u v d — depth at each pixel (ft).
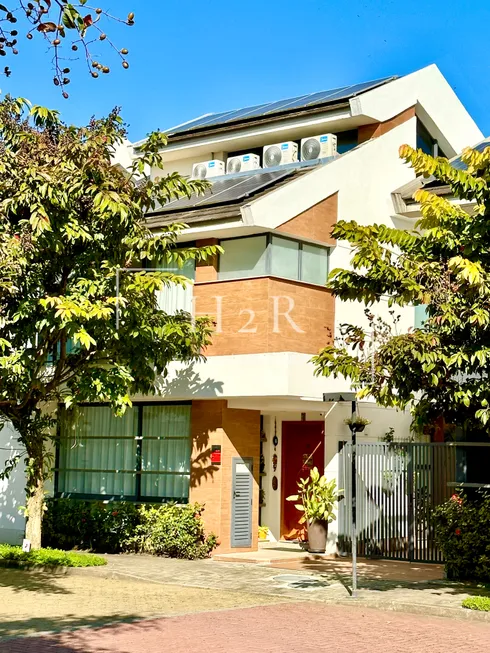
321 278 60.90
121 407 49.32
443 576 50.80
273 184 61.05
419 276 40.04
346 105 66.23
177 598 43.65
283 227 57.57
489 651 32.73
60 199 45.34
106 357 51.88
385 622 38.29
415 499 56.49
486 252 39.63
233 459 59.11
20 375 49.01
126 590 46.03
